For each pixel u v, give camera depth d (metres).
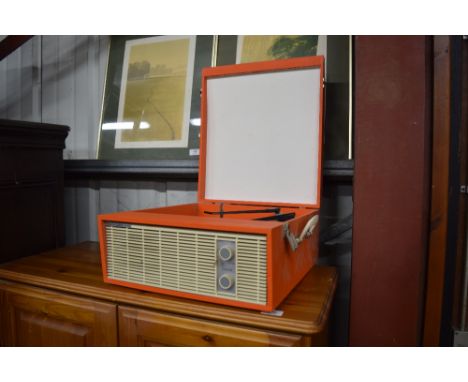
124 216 0.89
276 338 0.74
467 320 1.23
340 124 1.26
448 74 1.08
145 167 1.49
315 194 1.11
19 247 1.26
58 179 1.42
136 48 1.60
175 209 1.13
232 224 0.76
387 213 0.91
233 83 1.21
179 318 0.81
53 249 1.39
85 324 0.93
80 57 1.70
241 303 0.76
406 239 0.90
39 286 1.01
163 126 1.53
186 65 1.51
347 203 1.27
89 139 1.68
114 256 0.92
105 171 1.55
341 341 1.28
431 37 1.06
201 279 0.80
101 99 1.65
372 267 0.93
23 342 1.03
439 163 1.11
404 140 0.90
